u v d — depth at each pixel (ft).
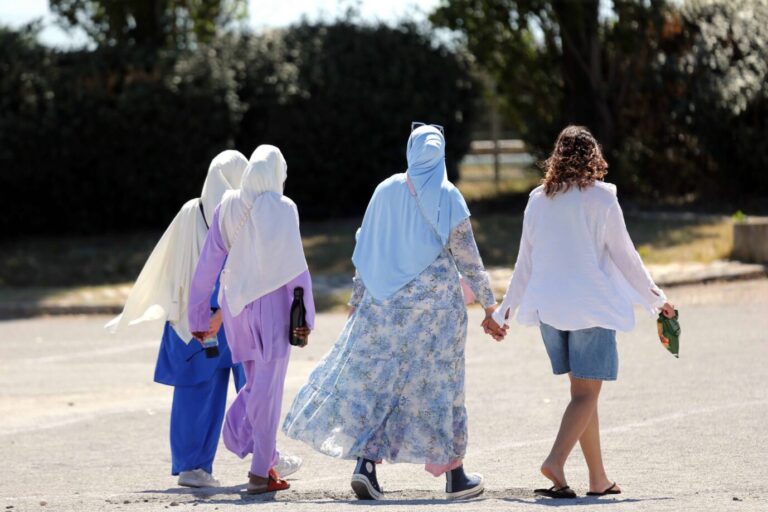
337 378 62.08
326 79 228.84
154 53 221.05
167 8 239.50
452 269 62.08
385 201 62.49
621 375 106.01
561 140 63.16
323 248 201.77
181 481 71.26
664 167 233.35
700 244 187.21
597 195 62.08
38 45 217.36
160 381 71.82
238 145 229.86
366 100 229.86
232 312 66.08
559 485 61.72
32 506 61.98
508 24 230.27
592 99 234.38
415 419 61.31
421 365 61.26
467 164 272.51
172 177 219.41
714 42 221.46
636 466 71.56
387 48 232.32
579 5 225.97
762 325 131.54
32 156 213.66
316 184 231.71
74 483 73.05
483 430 86.12
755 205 219.20
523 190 254.68
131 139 216.33
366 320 61.72
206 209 72.08
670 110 225.15
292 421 62.23
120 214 224.33
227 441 70.38
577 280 61.82
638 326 135.54
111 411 98.99
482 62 235.81
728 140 221.05
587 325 61.46
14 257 204.64
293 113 228.02
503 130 270.46
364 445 60.75
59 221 223.92
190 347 71.31
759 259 174.50
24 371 123.34
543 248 62.69
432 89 233.35
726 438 78.95
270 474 67.41
